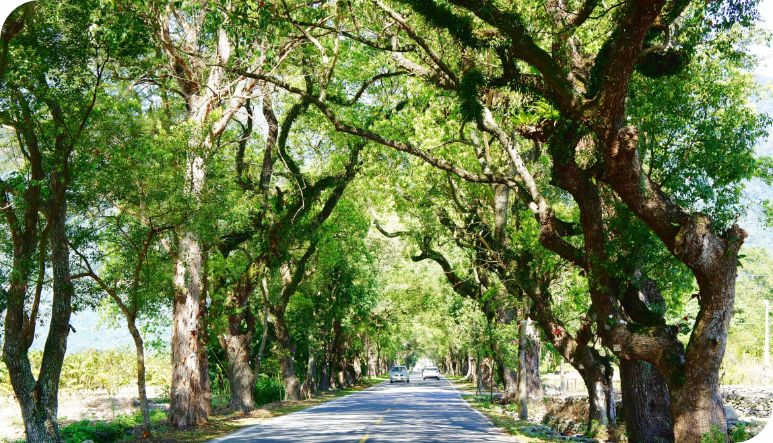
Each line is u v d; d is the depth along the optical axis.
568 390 40.81
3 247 14.28
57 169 13.34
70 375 38.78
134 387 43.91
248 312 26.67
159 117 16.94
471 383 63.56
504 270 21.84
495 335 28.11
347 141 26.53
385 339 63.56
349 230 33.91
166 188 14.92
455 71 15.41
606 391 20.44
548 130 13.66
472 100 13.72
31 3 10.96
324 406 28.50
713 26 11.81
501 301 23.47
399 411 24.81
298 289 35.34
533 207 15.87
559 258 19.47
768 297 75.88
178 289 19.62
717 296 11.88
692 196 14.41
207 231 17.28
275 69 20.34
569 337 19.80
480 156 21.91
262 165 26.69
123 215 16.22
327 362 46.53
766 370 34.31
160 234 17.16
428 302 54.41
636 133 11.61
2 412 26.97
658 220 12.11
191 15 19.30
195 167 17.14
